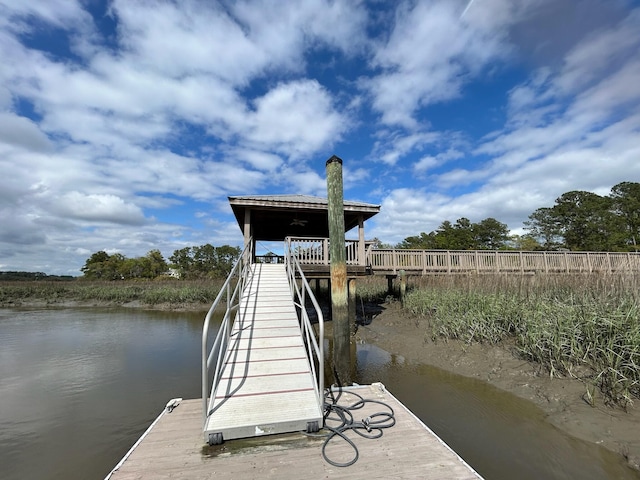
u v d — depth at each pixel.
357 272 9.94
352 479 2.45
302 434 3.11
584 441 3.74
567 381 4.88
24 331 12.36
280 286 7.58
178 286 23.03
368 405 3.85
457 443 3.88
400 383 5.87
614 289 7.33
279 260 13.93
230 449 2.85
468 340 6.97
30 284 29.72
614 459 3.42
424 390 5.49
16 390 6.24
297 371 4.02
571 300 6.69
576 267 14.07
